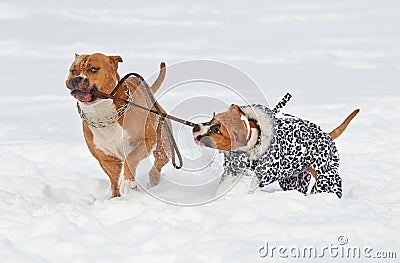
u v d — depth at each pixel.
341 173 8.41
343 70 16.06
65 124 11.42
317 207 6.17
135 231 5.78
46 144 9.82
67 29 21.47
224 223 5.84
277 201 6.25
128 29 21.55
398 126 10.95
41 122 11.55
